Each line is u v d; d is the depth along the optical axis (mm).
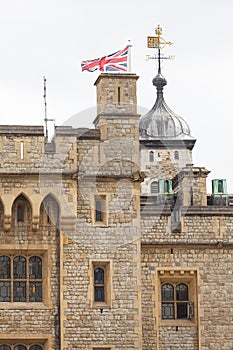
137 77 87125
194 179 92688
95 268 85250
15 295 84750
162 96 130000
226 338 87688
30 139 84812
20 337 83750
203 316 87688
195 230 88312
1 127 84625
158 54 132125
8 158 84438
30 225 84750
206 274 88062
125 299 84812
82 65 88750
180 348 87500
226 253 88500
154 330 87062
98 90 87438
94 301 84875
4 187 84312
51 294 84375
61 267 84375
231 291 88125
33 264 85250
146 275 87562
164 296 88438
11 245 84375
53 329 84062
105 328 84312
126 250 85312
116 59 88500
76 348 83875
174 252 88000
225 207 88750
